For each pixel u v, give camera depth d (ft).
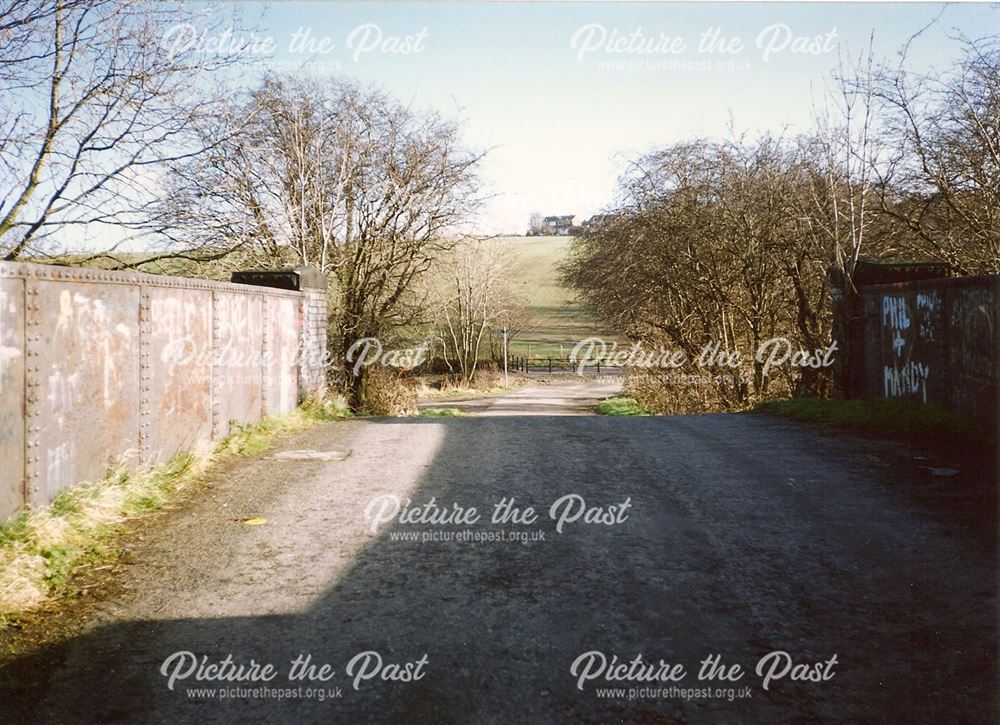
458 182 55.77
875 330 34.60
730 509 18.85
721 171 61.93
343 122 53.67
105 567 15.12
